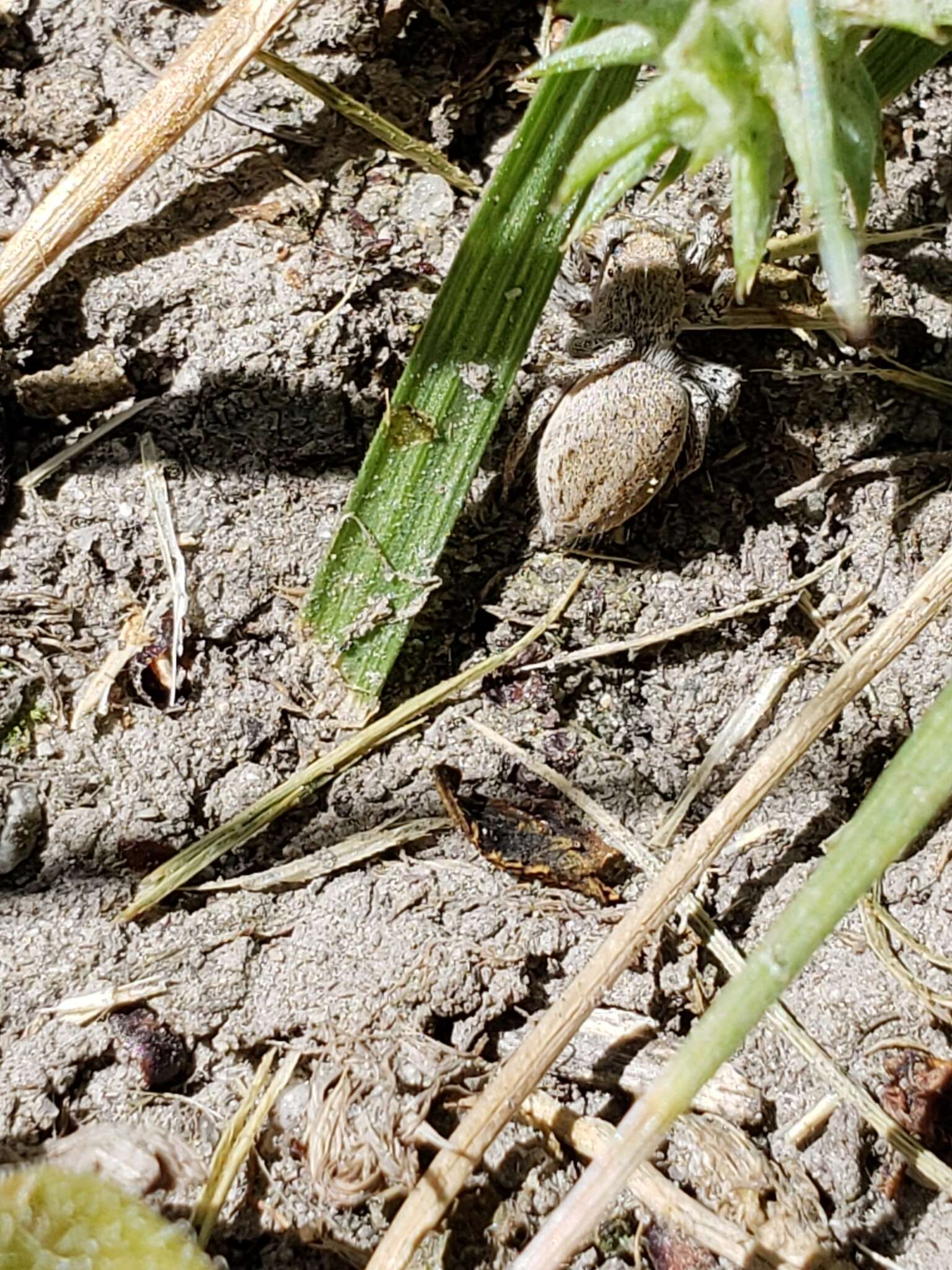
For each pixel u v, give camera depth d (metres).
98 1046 0.09
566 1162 0.09
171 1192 0.09
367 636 0.10
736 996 0.08
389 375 0.10
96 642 0.10
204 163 0.10
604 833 0.10
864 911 0.10
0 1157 0.09
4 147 0.10
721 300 0.10
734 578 0.10
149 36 0.10
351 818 0.10
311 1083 0.09
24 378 0.10
